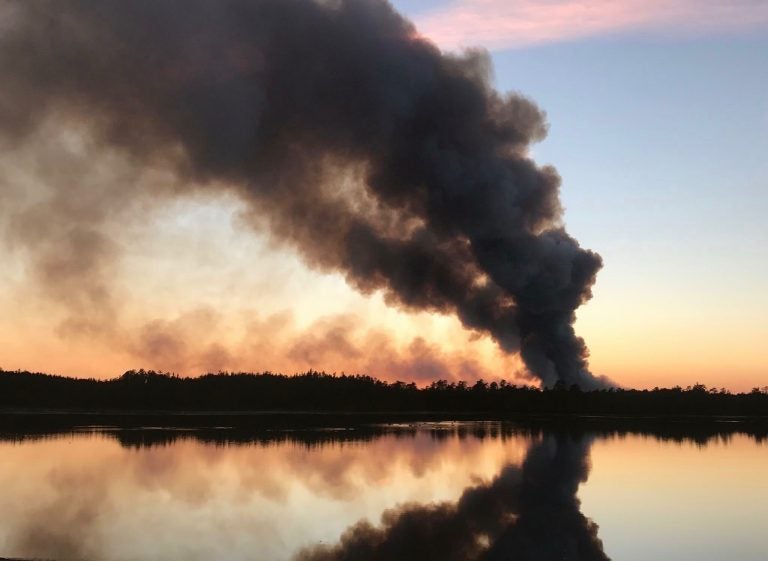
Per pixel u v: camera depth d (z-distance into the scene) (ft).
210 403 470.39
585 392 398.83
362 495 133.28
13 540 95.04
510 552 92.58
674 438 251.60
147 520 110.11
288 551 92.58
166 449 207.31
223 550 92.68
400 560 88.63
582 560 88.89
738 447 216.74
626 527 106.11
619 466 170.81
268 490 137.90
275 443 226.99
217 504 123.95
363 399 463.42
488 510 119.03
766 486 141.18
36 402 450.30
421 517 113.39
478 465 173.37
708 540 98.02
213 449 207.82
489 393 428.15
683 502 124.88
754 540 97.96
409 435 261.65
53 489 137.39
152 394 469.16
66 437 248.32
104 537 98.53
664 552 92.27
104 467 167.12
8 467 166.61
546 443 229.86
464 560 88.79
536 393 398.01
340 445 221.25
